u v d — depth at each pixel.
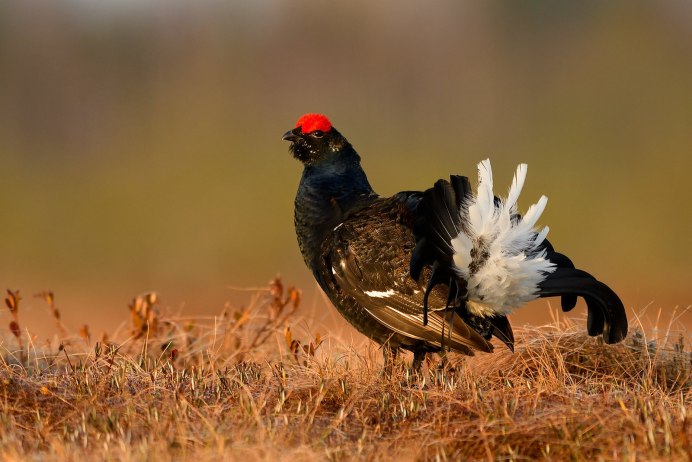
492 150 107.44
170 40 127.25
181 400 18.89
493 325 21.83
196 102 116.25
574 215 82.81
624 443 16.80
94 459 16.17
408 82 121.81
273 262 74.56
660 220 80.38
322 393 19.22
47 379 20.59
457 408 18.84
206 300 58.56
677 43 115.75
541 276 20.56
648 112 107.50
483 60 122.38
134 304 26.61
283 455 16.34
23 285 63.62
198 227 81.00
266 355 25.17
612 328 20.77
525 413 18.34
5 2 124.06
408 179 101.75
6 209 84.94
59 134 115.81
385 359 22.14
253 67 122.94
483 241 20.27
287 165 92.44
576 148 103.19
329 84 122.25
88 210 84.88
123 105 118.81
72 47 123.94
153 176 93.06
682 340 23.55
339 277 22.28
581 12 123.94
